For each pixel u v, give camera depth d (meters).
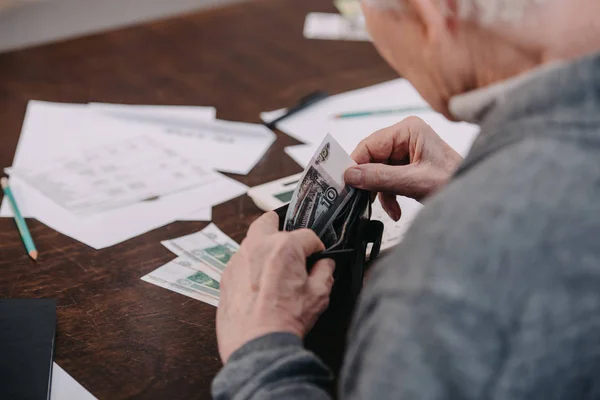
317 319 0.87
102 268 1.08
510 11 0.62
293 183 1.28
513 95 0.60
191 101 1.56
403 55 0.72
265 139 1.45
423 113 1.57
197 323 0.99
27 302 0.98
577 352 0.53
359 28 1.92
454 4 0.65
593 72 0.56
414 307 0.54
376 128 1.51
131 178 1.30
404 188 1.01
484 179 0.57
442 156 1.05
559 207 0.54
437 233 0.56
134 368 0.91
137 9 3.08
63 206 1.21
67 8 2.99
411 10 0.68
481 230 0.54
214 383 0.72
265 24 1.90
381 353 0.55
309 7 2.01
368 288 0.61
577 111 0.56
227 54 1.75
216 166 1.35
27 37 2.79
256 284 0.79
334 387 0.83
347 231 0.90
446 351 0.53
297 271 0.80
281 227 0.93
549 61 0.63
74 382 0.88
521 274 0.53
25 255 1.10
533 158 0.56
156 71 1.66
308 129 1.49
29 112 1.47
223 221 1.21
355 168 0.96
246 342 0.74
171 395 0.87
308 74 1.70
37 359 0.89
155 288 1.05
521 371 0.53
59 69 1.64
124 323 0.98
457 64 0.67
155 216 1.20
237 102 1.57
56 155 1.35
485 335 0.53
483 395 0.53
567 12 0.61
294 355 0.71
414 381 0.53
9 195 1.23
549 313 0.52
